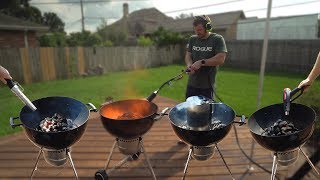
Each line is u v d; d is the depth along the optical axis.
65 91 8.76
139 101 2.61
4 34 11.89
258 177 2.65
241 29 18.89
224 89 8.23
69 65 12.36
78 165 2.95
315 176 2.47
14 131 4.29
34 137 2.01
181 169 2.84
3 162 3.02
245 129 3.83
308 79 2.14
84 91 8.70
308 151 2.64
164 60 16.94
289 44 11.81
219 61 2.89
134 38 28.14
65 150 2.22
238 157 3.05
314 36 13.85
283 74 11.18
